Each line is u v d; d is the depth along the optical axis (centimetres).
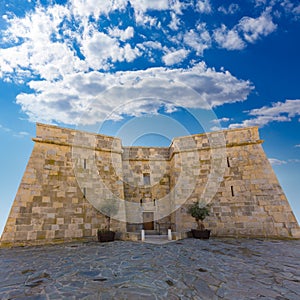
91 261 664
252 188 1270
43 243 1038
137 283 459
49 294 407
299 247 866
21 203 1080
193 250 813
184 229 1293
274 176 1258
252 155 1350
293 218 1127
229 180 1342
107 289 428
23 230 1030
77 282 473
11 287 448
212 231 1244
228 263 618
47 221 1104
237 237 1175
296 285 440
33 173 1173
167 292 409
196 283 456
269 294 394
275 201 1193
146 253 768
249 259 665
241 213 1237
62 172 1259
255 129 1398
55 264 636
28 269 586
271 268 565
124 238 1148
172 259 673
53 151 1281
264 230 1155
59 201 1180
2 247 947
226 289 421
